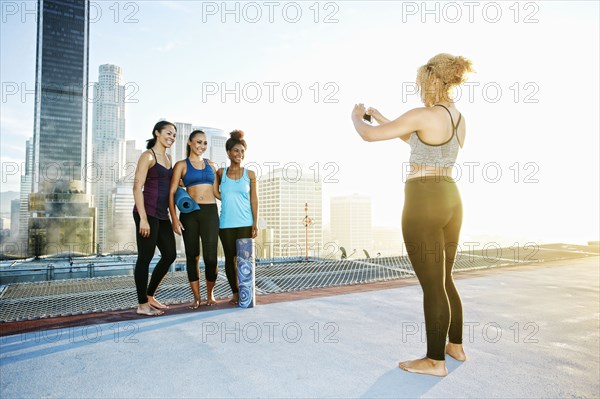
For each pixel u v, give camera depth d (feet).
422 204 5.58
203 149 11.01
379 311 9.95
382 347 6.98
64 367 5.98
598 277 16.29
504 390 5.13
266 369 5.89
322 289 13.64
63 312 9.83
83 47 422.00
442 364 5.65
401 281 15.61
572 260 23.53
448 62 5.90
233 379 5.50
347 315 9.50
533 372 5.78
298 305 10.73
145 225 9.54
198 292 10.62
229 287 14.12
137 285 9.61
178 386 5.26
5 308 10.33
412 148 5.83
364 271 18.54
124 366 6.02
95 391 5.10
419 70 6.23
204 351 6.75
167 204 10.36
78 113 409.90
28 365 6.07
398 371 5.81
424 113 5.59
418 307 10.45
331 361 6.25
